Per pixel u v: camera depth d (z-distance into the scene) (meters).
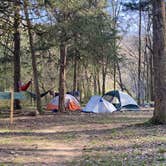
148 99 59.25
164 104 18.48
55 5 26.27
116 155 11.65
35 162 11.13
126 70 72.81
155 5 18.66
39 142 15.05
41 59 43.19
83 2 28.72
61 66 32.16
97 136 16.31
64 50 32.09
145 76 65.00
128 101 35.62
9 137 16.48
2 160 11.37
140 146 12.98
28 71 51.31
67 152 12.80
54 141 15.30
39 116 27.45
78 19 28.36
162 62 18.56
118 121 23.30
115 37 39.72
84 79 62.16
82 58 41.09
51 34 28.55
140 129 17.52
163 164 9.90
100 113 30.94
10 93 22.52
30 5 26.48
